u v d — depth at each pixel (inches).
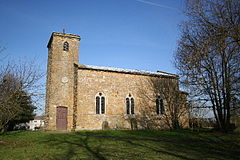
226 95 687.1
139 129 1050.7
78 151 444.8
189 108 792.3
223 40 480.4
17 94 637.9
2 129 784.3
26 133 826.2
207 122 1026.7
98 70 1058.7
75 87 1010.7
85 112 994.1
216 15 497.4
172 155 409.7
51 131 932.6
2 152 444.8
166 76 1214.9
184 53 742.5
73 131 919.0
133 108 1103.0
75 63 1047.6
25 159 375.2
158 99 1177.4
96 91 1035.3
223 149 492.7
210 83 734.5
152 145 536.7
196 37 687.7
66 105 1010.7
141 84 1147.9
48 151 447.5
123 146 514.6
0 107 588.1
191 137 709.9
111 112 1043.9
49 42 1138.7
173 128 1135.6
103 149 469.4
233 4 495.5
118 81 1095.6
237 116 759.1
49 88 1006.4
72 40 1096.2
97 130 948.6
